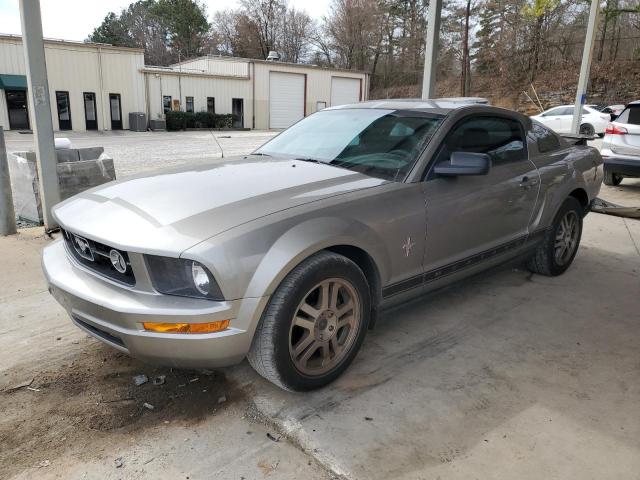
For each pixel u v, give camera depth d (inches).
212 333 93.4
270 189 112.3
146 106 1296.8
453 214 132.2
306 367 108.0
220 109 1430.9
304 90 1572.3
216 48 2743.6
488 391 113.8
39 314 150.6
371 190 118.6
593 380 119.3
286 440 97.7
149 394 112.0
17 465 90.8
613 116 395.5
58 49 1145.4
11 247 210.5
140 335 93.6
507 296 169.0
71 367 122.5
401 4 2042.3
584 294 171.9
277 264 96.3
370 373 120.4
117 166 518.9
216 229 95.6
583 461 92.2
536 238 171.2
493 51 1608.0
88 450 94.7
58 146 308.7
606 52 1450.5
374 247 113.7
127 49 1236.5
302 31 2474.2
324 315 107.8
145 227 97.3
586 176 188.5
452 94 1689.2
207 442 97.0
